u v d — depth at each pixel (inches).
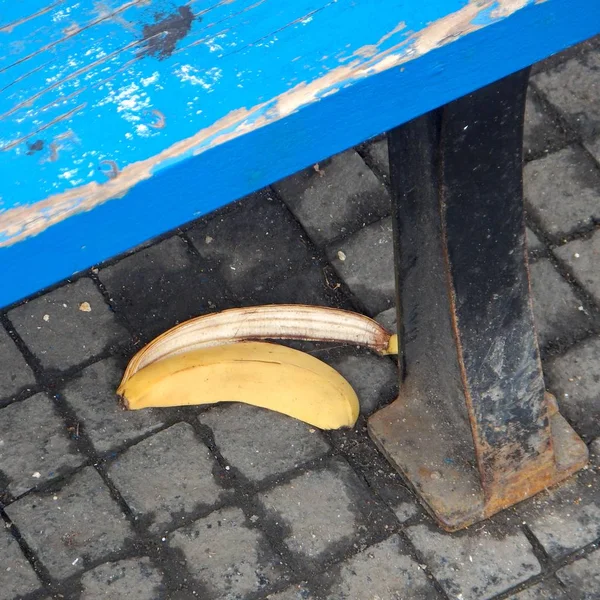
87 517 85.4
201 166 36.4
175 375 87.4
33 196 35.0
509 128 58.7
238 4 39.6
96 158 35.8
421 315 75.9
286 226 104.0
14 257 35.0
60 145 36.3
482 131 57.7
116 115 36.9
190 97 37.1
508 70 41.5
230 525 84.7
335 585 81.2
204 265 101.4
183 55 38.3
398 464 85.2
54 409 91.7
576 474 86.3
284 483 87.0
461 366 72.5
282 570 82.2
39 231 34.6
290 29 38.7
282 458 88.4
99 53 38.8
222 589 81.4
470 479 83.0
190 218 38.7
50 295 99.0
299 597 80.7
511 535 83.1
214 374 88.0
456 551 82.5
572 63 114.3
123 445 89.6
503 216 64.7
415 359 82.3
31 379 93.6
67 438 90.0
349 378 93.2
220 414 91.1
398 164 63.9
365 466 87.7
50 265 36.5
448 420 83.1
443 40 38.0
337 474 87.4
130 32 39.3
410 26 38.4
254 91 37.1
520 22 39.2
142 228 37.7
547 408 81.2
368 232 103.3
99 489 87.0
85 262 37.6
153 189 36.2
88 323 97.3
